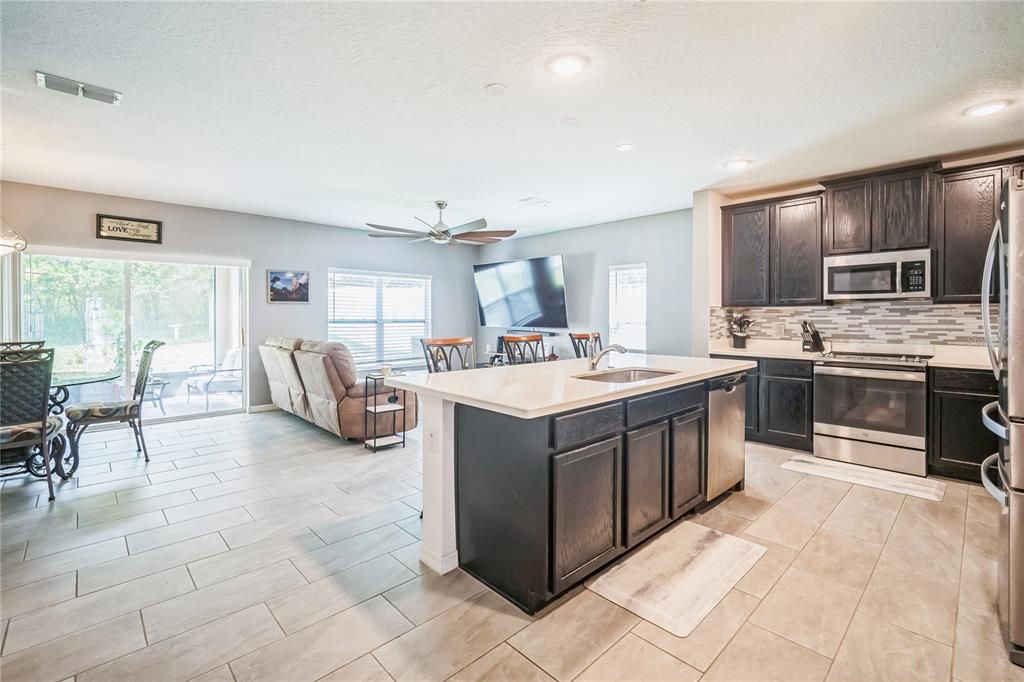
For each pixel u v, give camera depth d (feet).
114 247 16.22
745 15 6.27
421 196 16.16
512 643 5.74
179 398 18.60
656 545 8.14
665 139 10.73
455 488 7.48
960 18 6.29
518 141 10.91
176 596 6.72
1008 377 5.62
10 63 7.51
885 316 13.51
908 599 6.59
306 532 8.73
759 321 15.96
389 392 15.08
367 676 5.22
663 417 8.23
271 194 15.92
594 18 6.36
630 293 20.30
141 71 7.76
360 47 7.07
